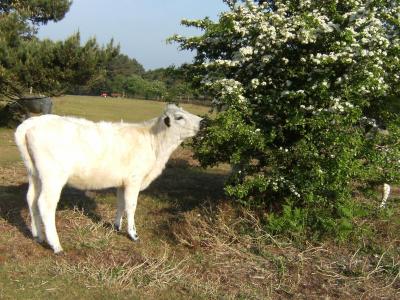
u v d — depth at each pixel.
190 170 7.11
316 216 4.04
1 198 4.99
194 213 4.43
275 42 3.89
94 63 10.55
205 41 4.42
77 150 3.63
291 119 3.90
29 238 3.90
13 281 3.12
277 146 4.28
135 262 3.50
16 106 11.96
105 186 3.93
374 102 4.18
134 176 3.95
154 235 4.16
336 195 4.09
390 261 3.66
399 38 3.97
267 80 4.20
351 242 3.98
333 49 3.86
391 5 4.09
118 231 4.19
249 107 4.10
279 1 4.25
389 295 3.18
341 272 3.49
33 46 10.23
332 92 3.87
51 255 3.59
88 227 4.18
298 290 3.23
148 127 4.06
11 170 6.43
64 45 10.16
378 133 4.04
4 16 11.01
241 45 4.27
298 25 3.81
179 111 4.04
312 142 3.92
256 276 3.38
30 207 3.78
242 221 4.13
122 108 20.11
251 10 4.20
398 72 4.07
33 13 12.84
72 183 3.83
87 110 17.95
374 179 4.07
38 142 3.52
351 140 3.75
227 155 4.37
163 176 6.62
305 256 3.71
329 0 4.06
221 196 5.39
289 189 4.16
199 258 3.64
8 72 9.95
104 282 3.16
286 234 3.98
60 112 16.22
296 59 4.14
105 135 3.82
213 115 5.00
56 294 2.98
